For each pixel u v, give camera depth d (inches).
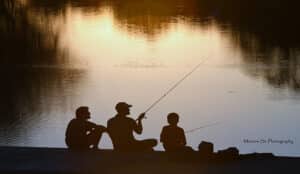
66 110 1768.0
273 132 1503.4
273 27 3299.7
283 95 1950.1
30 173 677.3
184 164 708.0
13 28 3351.4
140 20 3663.9
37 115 1688.0
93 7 4133.9
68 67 2518.5
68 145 803.4
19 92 2023.9
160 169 685.3
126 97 1989.4
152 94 2033.7
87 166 693.3
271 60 2549.2
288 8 3794.3
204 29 3356.3
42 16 3722.9
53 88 2105.1
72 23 3545.8
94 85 2161.7
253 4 4025.6
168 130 781.3
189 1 4217.5
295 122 1609.3
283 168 689.6
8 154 737.0
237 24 3454.7
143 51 2866.6
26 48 2886.3
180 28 3405.5
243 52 2736.2
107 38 3174.2
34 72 2411.4
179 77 2315.5
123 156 732.0
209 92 2031.3
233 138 1439.5
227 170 682.8
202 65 2529.5
